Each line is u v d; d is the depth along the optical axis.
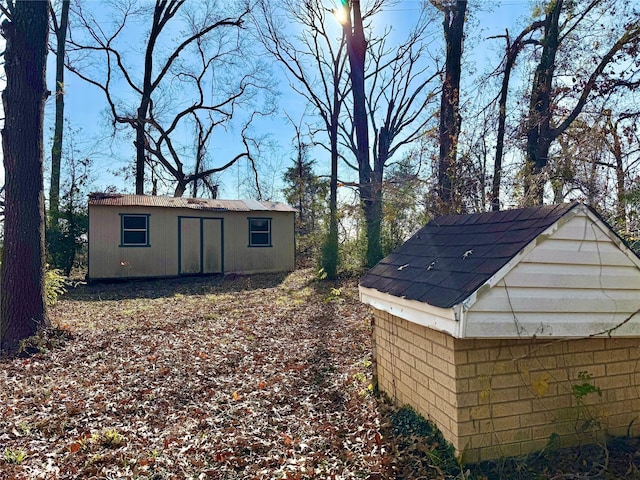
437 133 11.81
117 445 3.71
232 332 7.85
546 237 2.81
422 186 11.44
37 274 7.00
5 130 7.01
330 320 8.82
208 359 6.22
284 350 6.73
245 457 3.51
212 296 12.11
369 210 14.52
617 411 3.32
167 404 4.68
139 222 15.02
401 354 4.04
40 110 7.17
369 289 4.09
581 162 8.60
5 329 6.74
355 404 4.48
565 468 2.99
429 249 3.96
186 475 3.24
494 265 2.80
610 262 2.93
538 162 10.62
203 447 3.68
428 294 3.09
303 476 3.17
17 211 6.89
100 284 14.32
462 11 11.84
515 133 11.11
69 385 5.15
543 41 11.55
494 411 3.10
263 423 4.17
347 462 3.37
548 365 3.19
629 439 3.29
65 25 18.48
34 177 7.03
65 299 11.75
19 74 6.98
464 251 3.41
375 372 4.69
